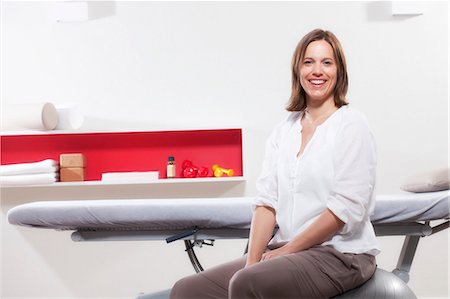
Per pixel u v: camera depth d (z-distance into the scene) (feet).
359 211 6.23
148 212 8.00
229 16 14.49
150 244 14.34
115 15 14.56
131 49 14.52
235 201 8.05
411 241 8.25
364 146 6.40
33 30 14.57
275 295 5.81
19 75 14.56
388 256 14.26
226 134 14.37
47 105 13.60
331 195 6.29
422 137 14.35
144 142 14.40
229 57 14.46
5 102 14.51
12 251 14.29
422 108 14.37
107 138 14.46
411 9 14.17
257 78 14.40
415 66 14.40
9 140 14.49
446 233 14.26
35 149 14.48
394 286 6.48
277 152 7.07
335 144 6.44
